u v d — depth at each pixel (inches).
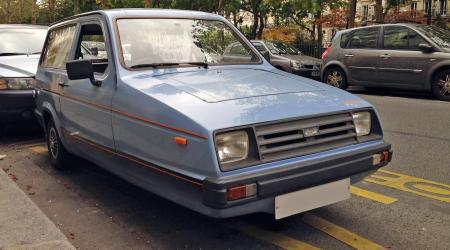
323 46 944.9
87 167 243.1
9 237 154.3
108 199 197.8
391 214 177.5
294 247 152.9
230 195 124.2
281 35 1194.6
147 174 151.4
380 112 391.2
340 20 1108.5
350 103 155.9
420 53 455.8
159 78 165.9
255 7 1119.6
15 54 339.0
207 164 127.1
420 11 1304.1
